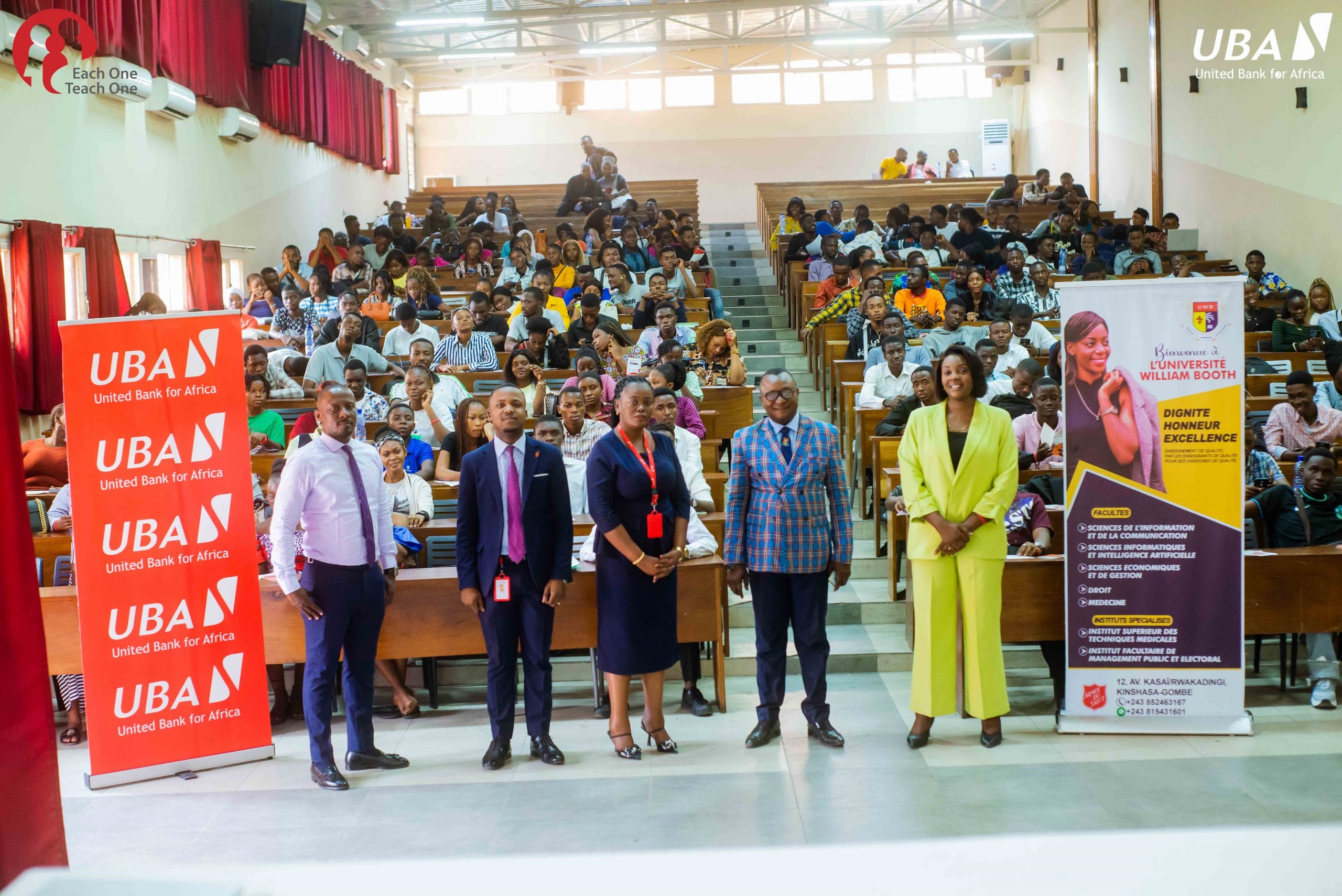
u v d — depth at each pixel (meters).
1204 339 4.45
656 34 21.47
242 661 4.52
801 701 5.05
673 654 4.41
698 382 7.57
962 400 4.36
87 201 9.16
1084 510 4.51
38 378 7.93
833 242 11.52
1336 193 10.43
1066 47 18.88
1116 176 16.34
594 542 4.42
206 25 11.50
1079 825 3.57
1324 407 6.96
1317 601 4.82
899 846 1.11
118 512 4.29
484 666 5.53
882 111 22.33
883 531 6.90
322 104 15.73
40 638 2.48
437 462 6.20
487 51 19.30
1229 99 12.59
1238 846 1.10
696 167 22.55
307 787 4.19
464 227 15.52
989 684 4.39
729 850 1.10
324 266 11.91
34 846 2.43
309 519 4.18
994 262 11.82
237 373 4.46
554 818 3.78
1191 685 4.51
